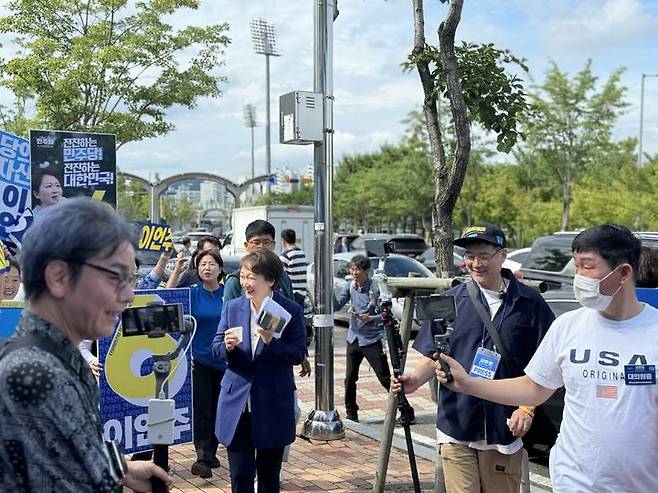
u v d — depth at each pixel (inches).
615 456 104.8
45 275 70.3
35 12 639.1
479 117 254.1
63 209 72.2
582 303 108.9
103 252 71.4
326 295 278.8
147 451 213.9
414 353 460.8
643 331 107.3
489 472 149.9
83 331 73.0
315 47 277.1
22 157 219.9
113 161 239.9
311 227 1029.2
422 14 253.1
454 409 150.3
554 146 1176.2
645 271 164.4
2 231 216.1
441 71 251.0
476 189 1384.1
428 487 223.6
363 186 1877.5
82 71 633.6
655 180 1151.0
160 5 656.4
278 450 170.9
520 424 143.4
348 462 248.8
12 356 66.6
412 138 1508.4
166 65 680.4
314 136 271.0
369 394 375.2
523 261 402.6
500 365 147.4
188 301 219.3
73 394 66.6
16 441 63.6
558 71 1150.3
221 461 249.0
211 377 232.4
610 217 1148.5
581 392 109.3
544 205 1412.4
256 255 169.0
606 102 1143.6
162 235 246.4
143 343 211.9
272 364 166.7
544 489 233.5
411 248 968.3
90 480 65.9
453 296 145.7
